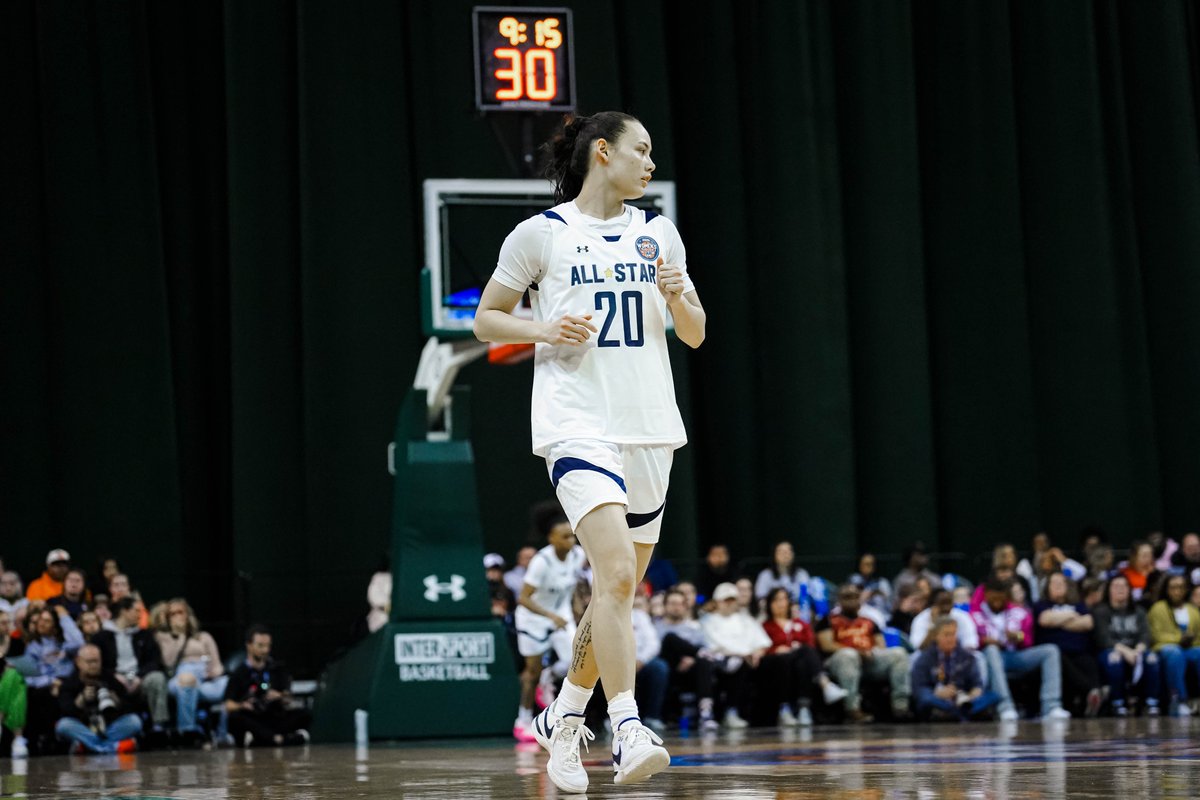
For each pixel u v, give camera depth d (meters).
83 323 11.79
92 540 11.64
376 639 8.90
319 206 12.18
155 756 7.80
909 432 13.39
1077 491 13.84
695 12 13.42
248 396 11.98
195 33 12.48
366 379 12.18
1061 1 14.04
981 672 10.02
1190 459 14.02
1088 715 10.30
